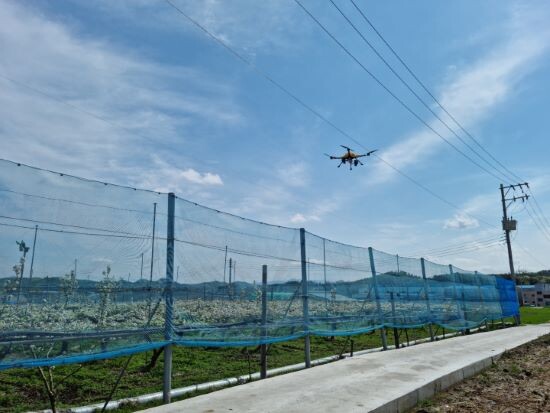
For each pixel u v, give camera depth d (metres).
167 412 5.89
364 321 12.02
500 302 23.30
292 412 5.92
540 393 8.02
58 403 6.94
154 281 6.54
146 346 6.29
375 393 6.93
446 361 10.05
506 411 6.89
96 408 6.39
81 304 5.72
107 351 5.85
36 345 5.21
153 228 6.57
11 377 8.38
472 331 20.45
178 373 9.41
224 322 7.65
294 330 9.31
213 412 5.89
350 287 11.75
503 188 40.50
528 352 13.16
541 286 91.31
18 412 6.26
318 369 8.98
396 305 13.93
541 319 31.25
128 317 6.18
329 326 10.51
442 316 16.75
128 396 7.26
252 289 8.36
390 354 11.13
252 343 8.13
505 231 40.50
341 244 11.66
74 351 5.53
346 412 5.91
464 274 19.72
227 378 8.73
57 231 5.54
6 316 5.06
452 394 7.98
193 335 7.03
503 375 9.76
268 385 7.50
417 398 7.25
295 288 9.59
